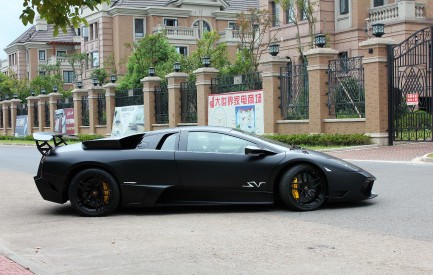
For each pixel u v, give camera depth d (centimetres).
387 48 1952
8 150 2867
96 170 825
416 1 2867
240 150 827
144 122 3056
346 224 717
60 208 924
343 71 2080
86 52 5700
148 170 823
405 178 1144
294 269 524
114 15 5291
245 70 3241
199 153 826
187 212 841
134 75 3788
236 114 2483
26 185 1255
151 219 795
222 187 820
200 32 5406
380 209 810
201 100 2655
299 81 2253
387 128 1948
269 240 642
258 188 816
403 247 592
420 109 1959
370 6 3020
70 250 625
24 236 706
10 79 6109
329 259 554
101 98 3550
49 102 4134
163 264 556
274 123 2309
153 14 5212
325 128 2134
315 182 823
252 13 3362
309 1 2878
